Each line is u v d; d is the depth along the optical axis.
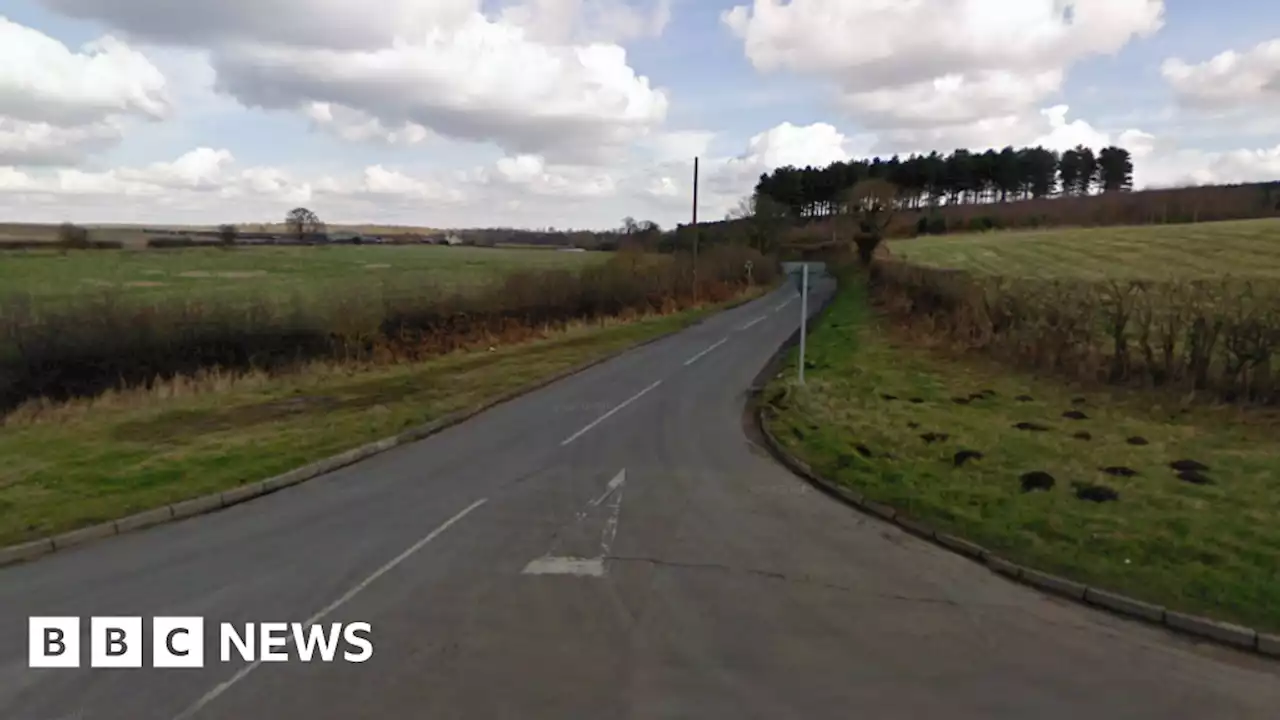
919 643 6.40
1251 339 15.02
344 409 16.69
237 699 5.46
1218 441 13.02
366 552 8.48
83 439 13.77
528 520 9.64
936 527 9.17
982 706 5.41
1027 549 8.33
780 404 16.72
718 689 5.60
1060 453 12.20
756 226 77.75
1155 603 7.00
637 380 21.52
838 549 8.68
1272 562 7.84
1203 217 71.06
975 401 16.77
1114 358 17.61
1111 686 5.73
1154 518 9.12
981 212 89.81
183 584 7.59
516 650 6.18
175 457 12.27
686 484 11.36
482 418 16.53
